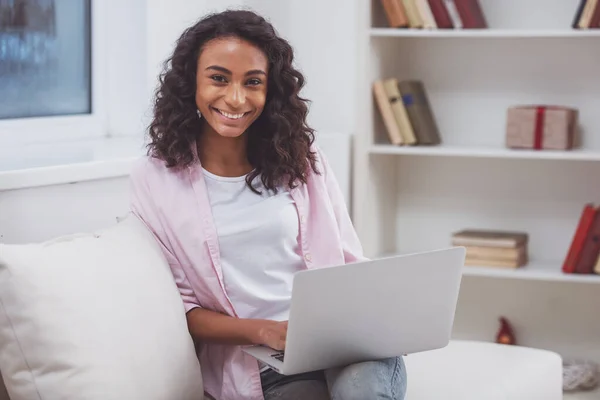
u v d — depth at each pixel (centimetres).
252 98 223
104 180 265
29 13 322
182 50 226
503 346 279
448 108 389
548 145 357
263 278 228
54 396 190
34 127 322
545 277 357
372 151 368
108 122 358
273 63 230
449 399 232
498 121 384
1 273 191
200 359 232
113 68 356
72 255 201
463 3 355
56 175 247
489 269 364
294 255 233
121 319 198
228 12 227
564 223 384
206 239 222
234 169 230
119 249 211
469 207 394
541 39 376
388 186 394
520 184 387
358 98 366
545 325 391
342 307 197
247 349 217
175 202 224
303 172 235
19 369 193
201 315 224
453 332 402
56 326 190
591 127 374
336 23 385
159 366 202
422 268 204
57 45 336
